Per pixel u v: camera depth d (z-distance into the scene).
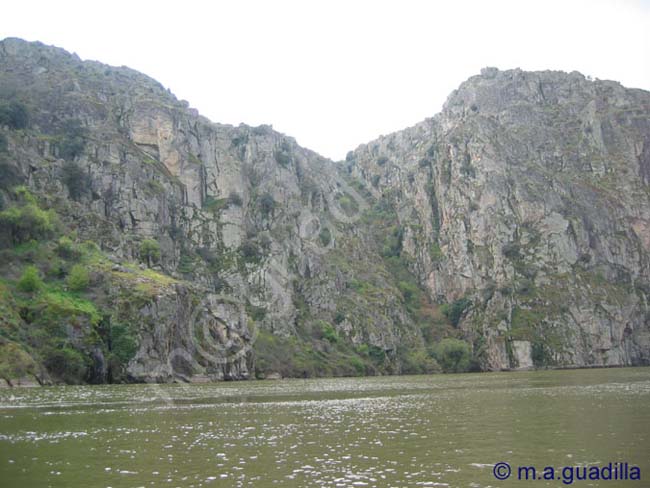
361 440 38.31
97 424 46.03
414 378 144.00
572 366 195.88
